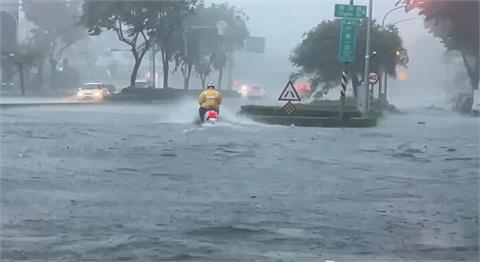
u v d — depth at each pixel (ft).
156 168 107.55
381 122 258.16
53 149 132.16
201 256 55.06
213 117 193.06
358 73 368.48
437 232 64.90
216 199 81.00
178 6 396.37
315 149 143.02
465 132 206.59
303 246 58.80
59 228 63.93
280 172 106.01
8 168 103.81
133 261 53.21
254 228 65.51
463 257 55.88
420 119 301.63
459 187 93.86
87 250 56.13
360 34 354.13
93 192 84.12
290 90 224.12
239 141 155.74
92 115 244.01
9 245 57.16
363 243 60.13
